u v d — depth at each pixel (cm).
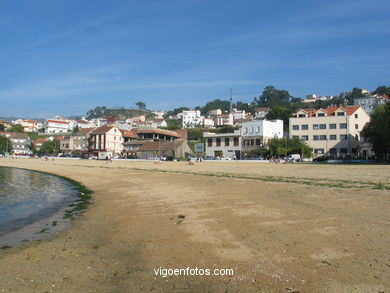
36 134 19750
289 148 7850
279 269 780
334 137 8288
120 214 1614
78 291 689
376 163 5962
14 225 1398
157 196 2198
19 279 762
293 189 2267
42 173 4994
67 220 1500
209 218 1399
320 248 922
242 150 9156
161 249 982
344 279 709
